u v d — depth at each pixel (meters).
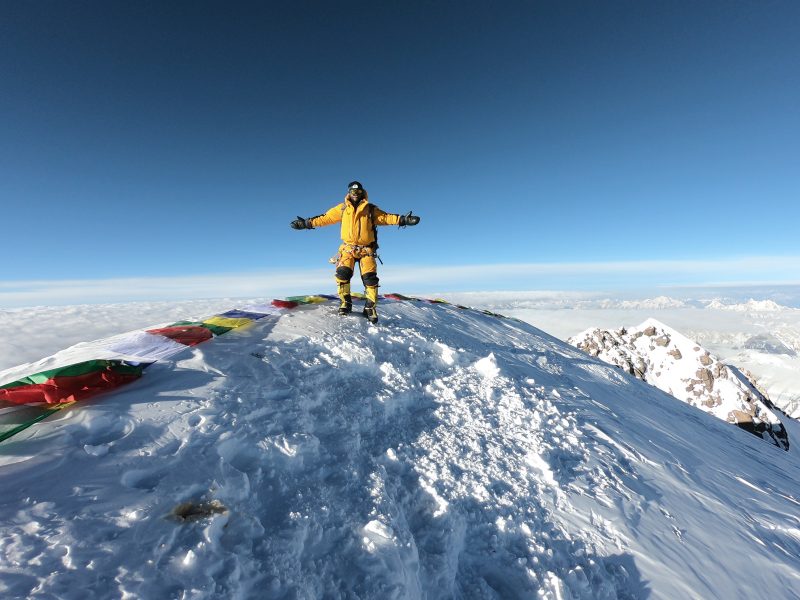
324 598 1.81
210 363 3.41
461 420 3.93
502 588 2.35
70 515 1.69
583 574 2.43
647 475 3.93
